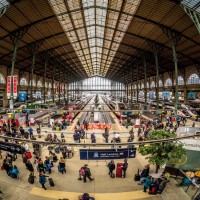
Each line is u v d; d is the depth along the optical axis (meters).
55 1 18.56
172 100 40.28
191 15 16.25
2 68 34.06
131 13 20.61
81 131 21.69
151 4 18.00
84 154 7.25
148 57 35.25
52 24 23.55
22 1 17.28
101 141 20.69
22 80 43.81
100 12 23.39
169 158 11.66
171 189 11.36
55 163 14.87
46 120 30.17
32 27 23.06
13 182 12.05
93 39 35.50
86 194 10.09
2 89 34.22
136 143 5.21
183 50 28.14
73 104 46.72
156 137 11.98
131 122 29.28
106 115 39.94
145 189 11.08
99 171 13.67
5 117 25.92
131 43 31.20
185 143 12.18
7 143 7.74
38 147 15.17
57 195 10.80
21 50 29.66
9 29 21.20
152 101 42.94
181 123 28.16
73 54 42.78
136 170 13.78
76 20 24.56
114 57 46.06
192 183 11.02
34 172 13.41
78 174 13.18
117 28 26.14
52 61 42.62
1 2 16.38
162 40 26.02
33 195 10.77
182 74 37.75
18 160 15.33
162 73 48.84
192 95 30.25
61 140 18.58
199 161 11.73
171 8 17.94
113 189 11.40
